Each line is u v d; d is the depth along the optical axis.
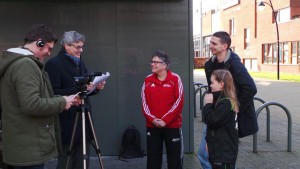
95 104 6.43
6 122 3.25
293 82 23.55
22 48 3.31
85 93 3.97
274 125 9.73
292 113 11.64
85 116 4.25
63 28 6.28
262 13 38.03
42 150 3.27
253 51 40.25
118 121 6.49
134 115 6.50
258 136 8.42
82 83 3.94
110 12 6.35
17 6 6.16
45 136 3.30
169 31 6.42
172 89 4.90
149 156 4.96
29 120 3.23
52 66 4.38
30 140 3.23
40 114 3.20
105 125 6.47
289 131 7.07
